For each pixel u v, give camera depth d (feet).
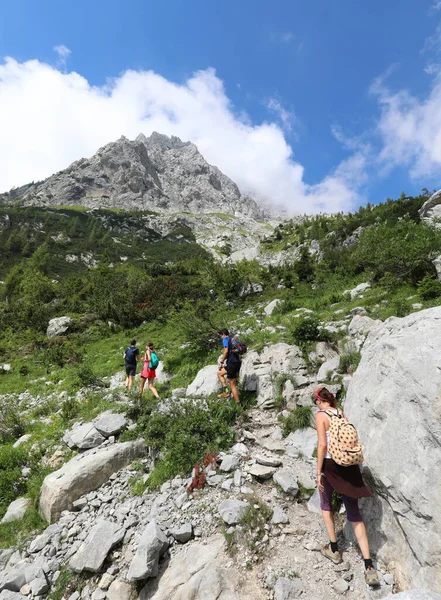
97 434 25.64
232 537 13.89
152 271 163.94
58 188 630.74
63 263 297.94
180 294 95.81
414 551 10.58
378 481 12.51
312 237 262.06
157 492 18.63
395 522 11.96
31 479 23.48
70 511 19.60
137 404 28.50
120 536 15.78
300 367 27.63
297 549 13.16
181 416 22.86
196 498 16.93
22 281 172.96
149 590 13.24
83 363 56.70
